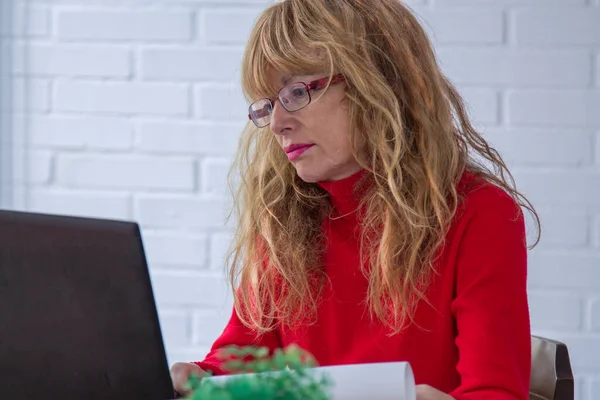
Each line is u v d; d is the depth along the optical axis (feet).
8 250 4.01
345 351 5.75
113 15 8.70
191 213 8.70
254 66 5.55
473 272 5.36
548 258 8.34
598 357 8.31
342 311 5.81
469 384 4.94
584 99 8.27
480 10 8.30
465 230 5.50
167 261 8.71
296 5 5.58
